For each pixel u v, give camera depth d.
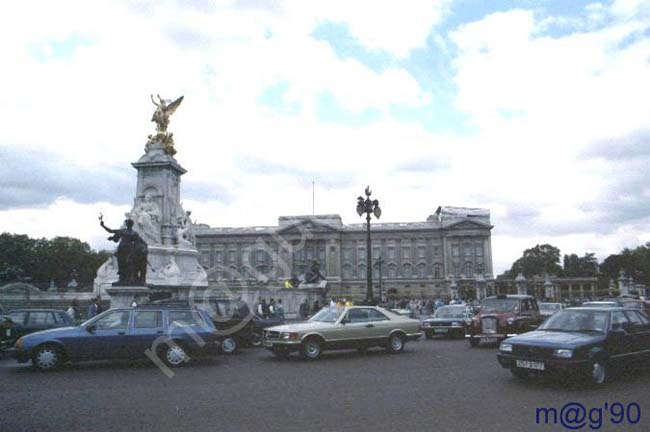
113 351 17.09
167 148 48.84
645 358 14.40
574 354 12.81
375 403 11.49
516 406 11.04
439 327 29.47
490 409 10.79
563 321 14.80
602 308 14.83
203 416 10.45
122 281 27.09
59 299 47.44
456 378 14.70
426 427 9.45
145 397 12.40
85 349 16.91
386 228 147.88
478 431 9.18
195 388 13.55
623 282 80.44
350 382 14.30
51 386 13.98
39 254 116.81
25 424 9.95
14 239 116.12
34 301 44.69
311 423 9.82
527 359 13.48
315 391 13.00
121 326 17.47
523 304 24.62
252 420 10.09
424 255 146.38
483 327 23.78
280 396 12.40
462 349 23.19
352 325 20.45
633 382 13.83
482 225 142.38
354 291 145.00
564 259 175.88
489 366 17.09
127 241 27.48
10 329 21.39
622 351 13.86
